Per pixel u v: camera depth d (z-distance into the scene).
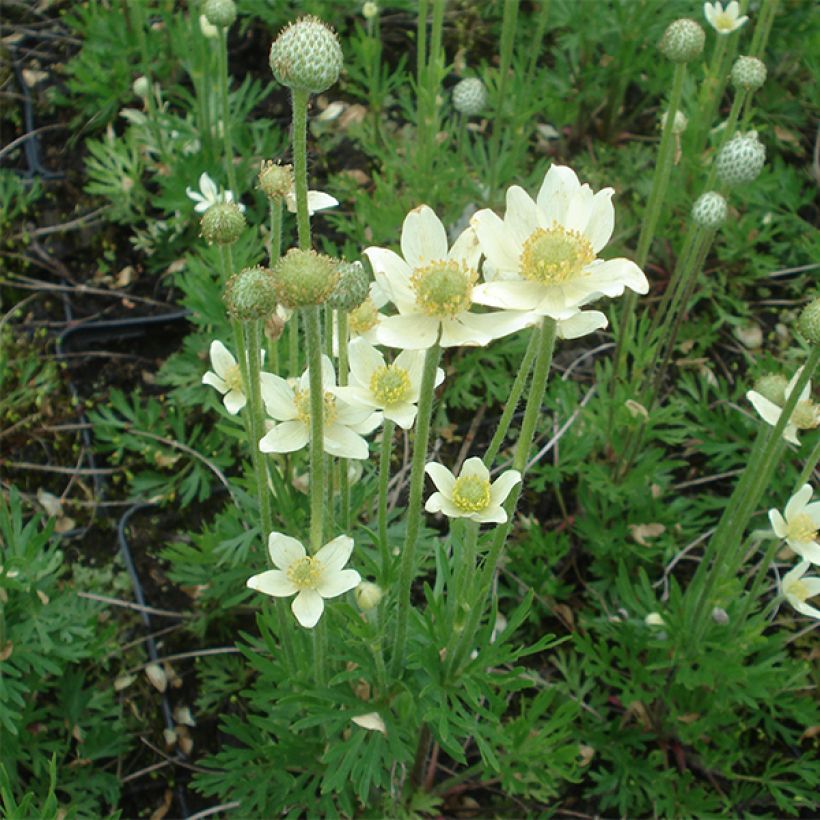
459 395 0.52
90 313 0.55
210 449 0.48
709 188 0.42
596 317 0.23
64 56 0.66
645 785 0.39
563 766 0.36
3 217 0.58
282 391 0.27
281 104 0.64
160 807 0.40
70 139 0.62
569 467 0.46
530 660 0.44
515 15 0.50
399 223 0.52
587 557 0.47
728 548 0.34
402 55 0.67
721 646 0.37
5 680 0.35
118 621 0.45
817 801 0.39
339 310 0.25
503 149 0.60
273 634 0.41
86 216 0.58
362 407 0.25
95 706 0.39
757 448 0.35
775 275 0.58
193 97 0.63
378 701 0.31
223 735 0.42
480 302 0.20
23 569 0.36
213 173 0.55
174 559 0.41
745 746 0.41
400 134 0.62
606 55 0.62
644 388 0.47
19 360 0.53
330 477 0.27
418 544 0.37
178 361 0.51
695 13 0.59
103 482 0.49
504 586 0.44
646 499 0.46
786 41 0.60
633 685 0.40
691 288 0.43
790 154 0.62
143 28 0.57
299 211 0.25
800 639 0.44
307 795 0.35
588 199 0.22
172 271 0.55
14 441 0.50
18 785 0.37
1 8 0.67
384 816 0.36
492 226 0.21
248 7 0.61
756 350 0.55
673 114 0.39
